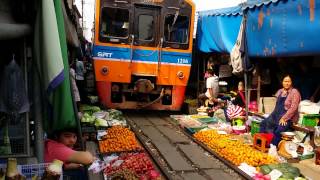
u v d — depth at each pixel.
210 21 11.67
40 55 3.09
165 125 10.08
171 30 11.22
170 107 11.51
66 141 3.99
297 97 7.46
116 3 10.83
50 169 2.95
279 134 7.42
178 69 11.34
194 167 6.36
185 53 11.34
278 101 7.76
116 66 10.95
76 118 3.43
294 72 9.01
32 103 3.38
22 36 3.09
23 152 3.31
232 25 10.26
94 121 8.59
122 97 11.27
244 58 9.10
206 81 11.84
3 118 3.26
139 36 11.06
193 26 11.34
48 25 2.97
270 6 7.82
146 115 11.75
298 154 6.90
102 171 5.58
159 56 11.16
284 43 7.40
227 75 12.24
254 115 9.32
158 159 6.79
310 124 7.40
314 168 6.37
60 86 3.12
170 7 11.16
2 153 3.27
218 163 6.61
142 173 5.43
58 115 3.18
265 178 5.54
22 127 3.30
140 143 8.02
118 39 10.90
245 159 6.32
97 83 10.95
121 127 8.52
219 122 9.80
